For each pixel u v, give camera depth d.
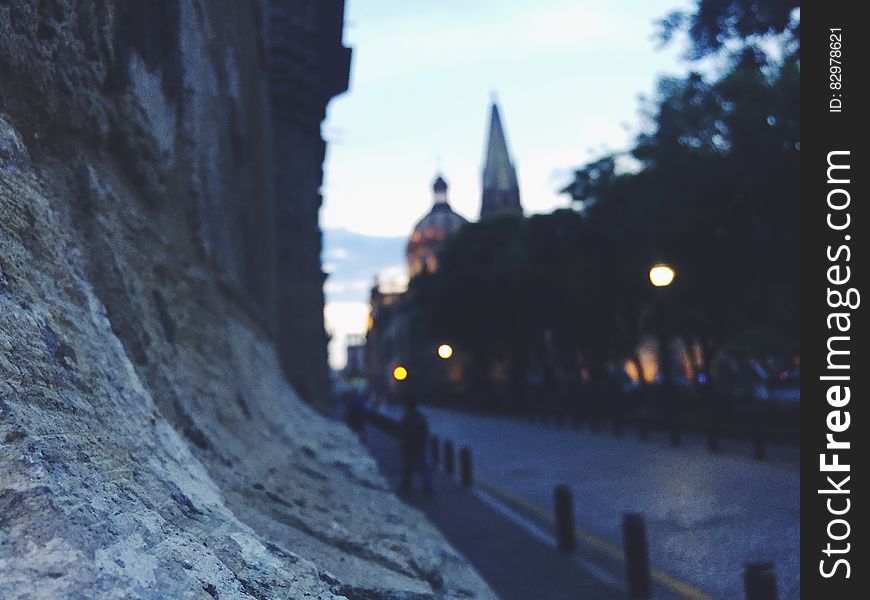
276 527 3.92
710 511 11.91
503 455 24.00
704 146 24.44
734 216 25.53
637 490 14.76
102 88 4.72
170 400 4.66
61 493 2.01
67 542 1.83
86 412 2.75
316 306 24.64
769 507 11.84
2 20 3.39
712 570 8.28
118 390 3.29
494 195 166.50
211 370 6.55
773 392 46.31
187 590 2.03
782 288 26.94
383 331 141.12
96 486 2.27
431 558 5.04
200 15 7.48
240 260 10.14
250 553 2.83
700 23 16.34
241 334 9.08
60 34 4.02
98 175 4.57
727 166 23.61
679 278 29.45
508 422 44.91
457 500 14.41
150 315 5.00
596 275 39.03
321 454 9.09
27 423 2.22
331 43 26.52
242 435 6.39
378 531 5.28
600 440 27.00
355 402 25.77
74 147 4.28
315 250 24.97
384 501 7.90
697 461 18.55
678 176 24.81
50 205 3.67
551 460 21.44
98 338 3.42
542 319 51.91
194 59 7.17
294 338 23.05
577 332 49.12
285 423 9.34
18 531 1.83
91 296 3.66
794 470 15.73
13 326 2.61
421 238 164.88
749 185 23.58
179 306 6.03
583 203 38.34
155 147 5.69
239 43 10.19
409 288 73.88
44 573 1.75
